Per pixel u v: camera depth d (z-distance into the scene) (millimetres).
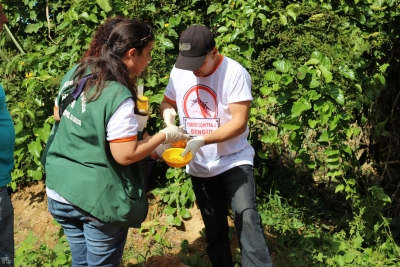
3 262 2844
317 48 3844
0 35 4805
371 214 4027
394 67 4605
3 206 2781
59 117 2664
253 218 3020
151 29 2596
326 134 3779
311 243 4012
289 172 4535
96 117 2395
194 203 4258
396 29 4355
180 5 4473
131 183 2553
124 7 4289
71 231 2725
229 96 2914
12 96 4312
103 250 2615
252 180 3100
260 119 4062
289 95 3732
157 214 4242
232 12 4234
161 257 3535
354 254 3861
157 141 2545
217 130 2875
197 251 3920
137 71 2615
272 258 3877
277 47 4027
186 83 3008
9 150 2803
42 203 4477
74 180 2496
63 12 4547
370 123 4707
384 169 4738
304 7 4051
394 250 3959
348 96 3764
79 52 4293
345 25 4070
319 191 4867
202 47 2775
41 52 4512
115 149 2402
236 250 3936
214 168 3076
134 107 2533
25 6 4707
